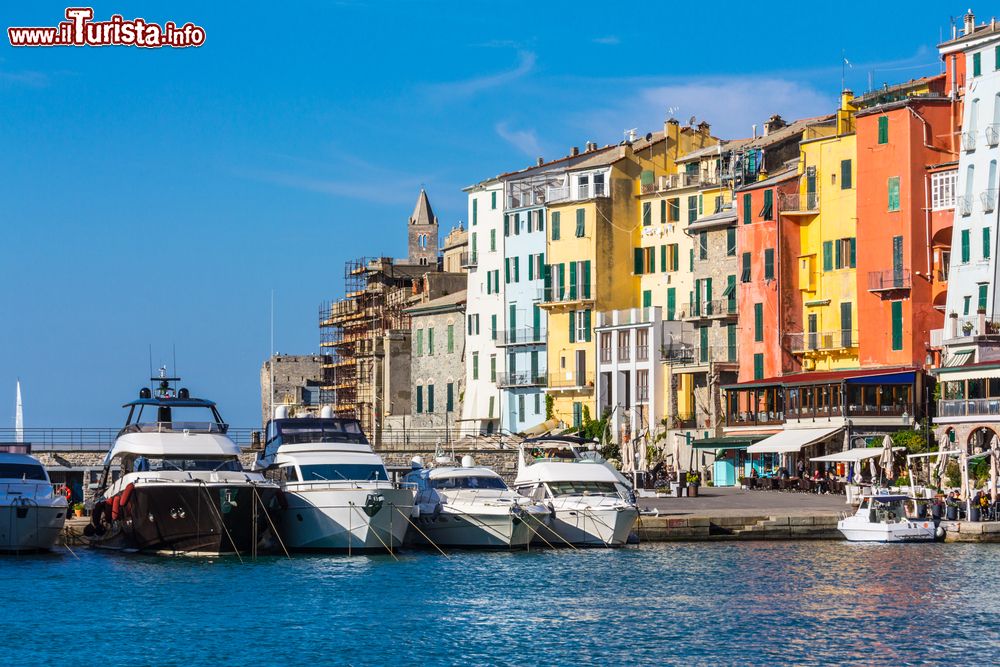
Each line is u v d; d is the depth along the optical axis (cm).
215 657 5016
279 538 7138
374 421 15838
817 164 11138
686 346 11956
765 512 8300
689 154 12900
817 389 10288
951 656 4984
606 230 12888
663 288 12769
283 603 5912
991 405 8800
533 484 7838
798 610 5744
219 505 6969
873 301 10612
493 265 13938
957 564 6881
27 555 7244
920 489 8138
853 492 8688
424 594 6125
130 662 4950
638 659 4984
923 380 10238
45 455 9144
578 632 5378
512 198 13725
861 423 10069
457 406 14462
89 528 7625
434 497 7712
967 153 10069
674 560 7150
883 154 10575
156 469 7181
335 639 5269
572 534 7600
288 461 7306
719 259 11844
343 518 7119
